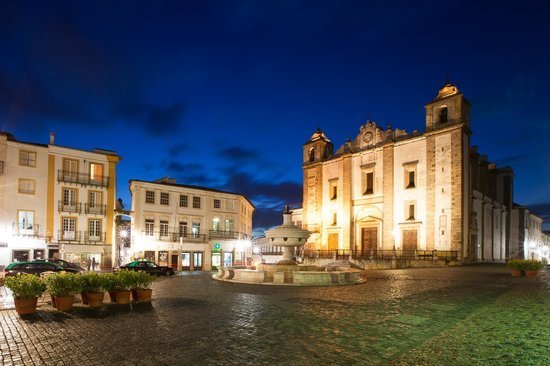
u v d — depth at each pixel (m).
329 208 52.16
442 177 39.56
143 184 45.66
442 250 38.47
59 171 38.31
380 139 46.53
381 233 44.84
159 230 46.34
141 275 12.53
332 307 11.28
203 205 50.44
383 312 10.41
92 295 11.53
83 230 38.97
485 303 11.91
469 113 40.47
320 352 6.66
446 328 8.38
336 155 51.84
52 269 23.19
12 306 12.34
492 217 46.38
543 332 7.97
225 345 7.11
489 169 52.16
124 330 8.33
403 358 6.25
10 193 35.62
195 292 15.19
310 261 44.34
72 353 6.70
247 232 63.06
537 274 22.88
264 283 18.30
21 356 6.57
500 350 6.67
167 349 6.87
